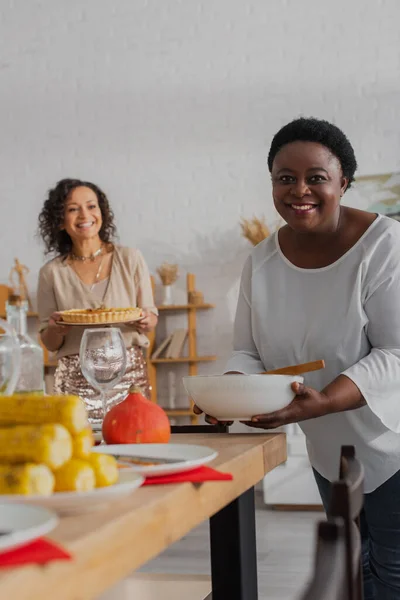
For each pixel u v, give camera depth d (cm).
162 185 541
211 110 536
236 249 530
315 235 171
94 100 550
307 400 143
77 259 324
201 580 148
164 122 542
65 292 320
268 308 176
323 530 58
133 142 546
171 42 541
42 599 53
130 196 545
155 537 75
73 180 327
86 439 78
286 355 175
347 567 61
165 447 105
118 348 140
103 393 141
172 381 534
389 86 509
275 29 525
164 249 539
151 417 114
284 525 406
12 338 121
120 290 320
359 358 168
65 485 74
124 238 545
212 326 531
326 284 170
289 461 445
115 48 548
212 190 534
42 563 53
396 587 170
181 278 538
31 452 72
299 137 165
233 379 138
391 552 170
